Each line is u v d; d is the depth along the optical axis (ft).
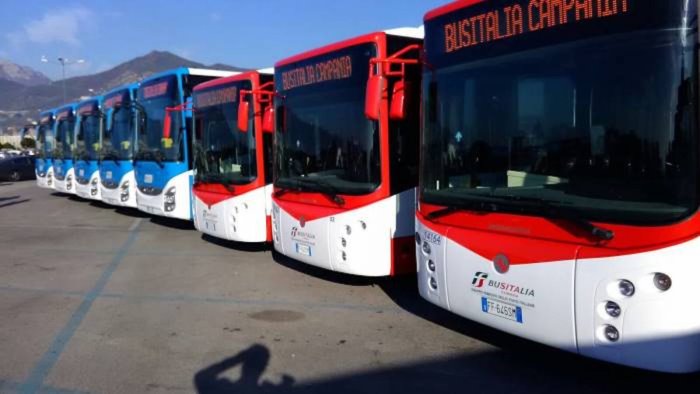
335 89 23.72
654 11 12.63
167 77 40.34
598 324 13.29
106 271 31.04
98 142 56.65
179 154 39.83
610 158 13.32
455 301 16.88
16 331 20.98
